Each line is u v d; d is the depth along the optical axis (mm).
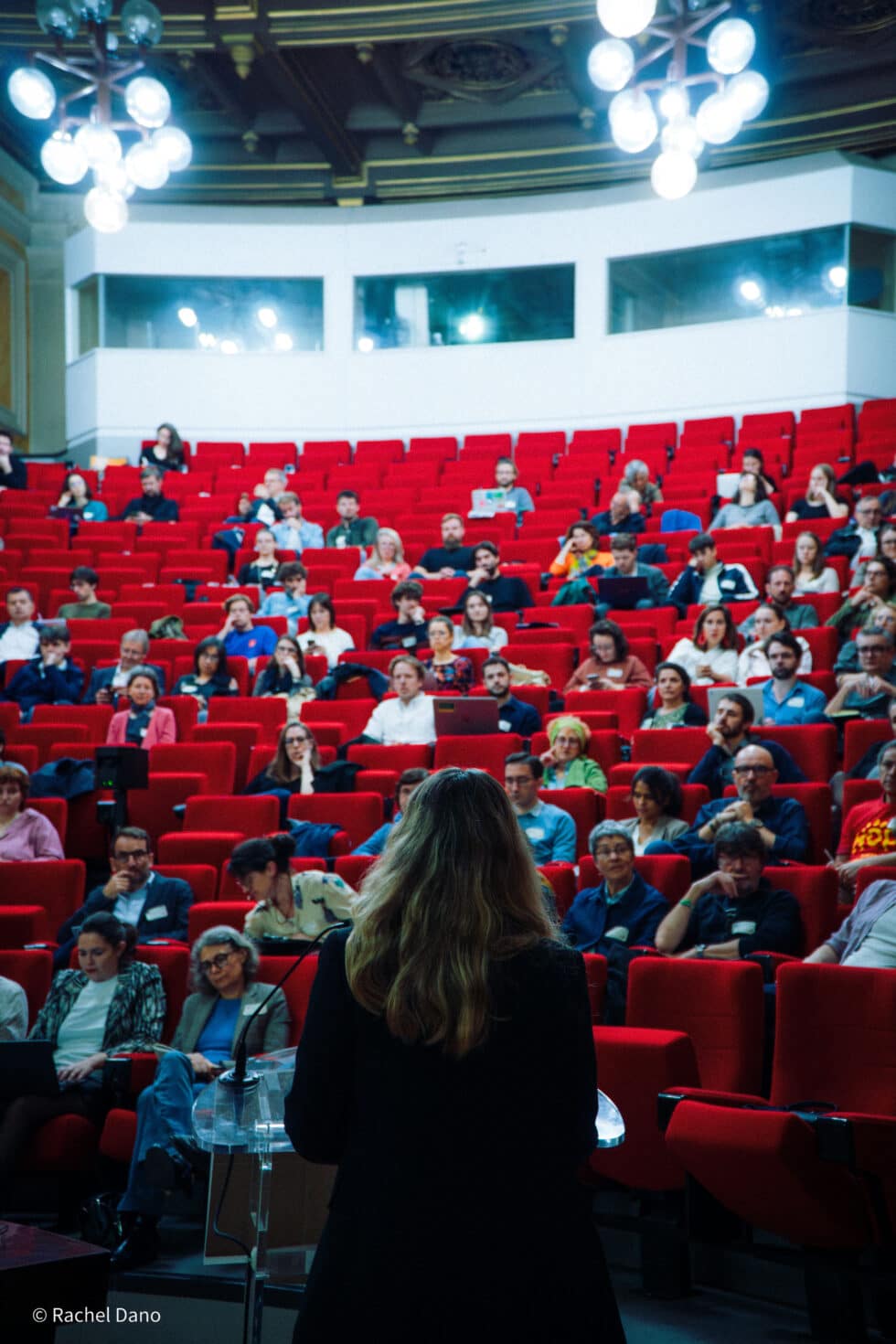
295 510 10180
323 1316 1390
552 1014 1438
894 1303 2672
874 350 11516
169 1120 3314
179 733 6652
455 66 11914
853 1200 2551
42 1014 3967
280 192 13328
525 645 6953
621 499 9312
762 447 10828
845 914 4098
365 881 1542
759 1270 2949
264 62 11070
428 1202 1393
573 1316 1394
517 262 12523
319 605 7637
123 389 12820
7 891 4867
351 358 12766
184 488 11469
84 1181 3660
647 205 12211
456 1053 1400
